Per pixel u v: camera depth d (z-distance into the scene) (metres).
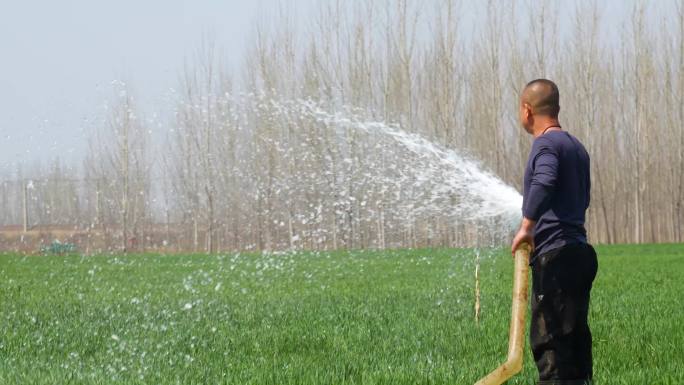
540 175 6.89
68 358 9.90
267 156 55.06
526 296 6.68
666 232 65.25
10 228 62.53
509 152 60.22
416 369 8.60
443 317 13.43
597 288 19.03
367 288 19.61
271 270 27.05
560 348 7.07
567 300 7.05
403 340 10.97
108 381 8.29
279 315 13.98
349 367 8.95
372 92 54.91
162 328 12.17
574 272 7.03
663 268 26.67
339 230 52.44
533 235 6.95
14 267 29.72
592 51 62.22
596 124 65.06
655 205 65.19
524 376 8.30
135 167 59.09
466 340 10.84
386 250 41.44
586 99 62.53
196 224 56.75
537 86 7.38
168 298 17.45
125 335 11.78
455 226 47.22
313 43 55.03
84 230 60.88
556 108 7.38
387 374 8.27
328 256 35.50
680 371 8.27
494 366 8.80
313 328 12.25
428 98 56.22
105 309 14.92
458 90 58.34
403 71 54.78
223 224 56.78
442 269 26.34
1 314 14.48
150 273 26.27
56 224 62.47
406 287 19.61
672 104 64.25
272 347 10.64
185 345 10.86
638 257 33.69
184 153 57.56
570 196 7.11
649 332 11.24
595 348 10.03
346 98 54.75
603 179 65.25
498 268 26.25
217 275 25.00
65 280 23.41
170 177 58.28
